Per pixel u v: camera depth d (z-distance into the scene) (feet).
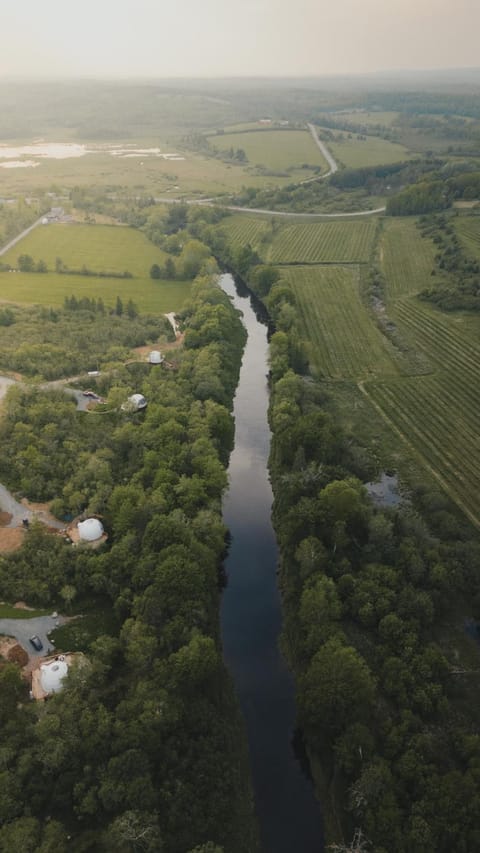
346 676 287.48
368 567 362.33
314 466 433.48
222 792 263.49
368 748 268.41
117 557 362.53
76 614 346.33
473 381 601.62
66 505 415.03
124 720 272.72
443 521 408.26
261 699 324.19
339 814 265.13
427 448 504.43
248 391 632.79
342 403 575.79
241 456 521.24
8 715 276.62
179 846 240.32
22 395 537.65
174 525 362.94
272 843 262.26
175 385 562.66
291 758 297.74
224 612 373.40
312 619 333.62
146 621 320.91
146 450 459.32
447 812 240.53
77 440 486.79
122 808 246.27
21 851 223.10
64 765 258.37
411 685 299.38
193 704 290.35
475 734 284.00
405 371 632.38
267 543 426.10
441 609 351.67
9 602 349.00
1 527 401.49
